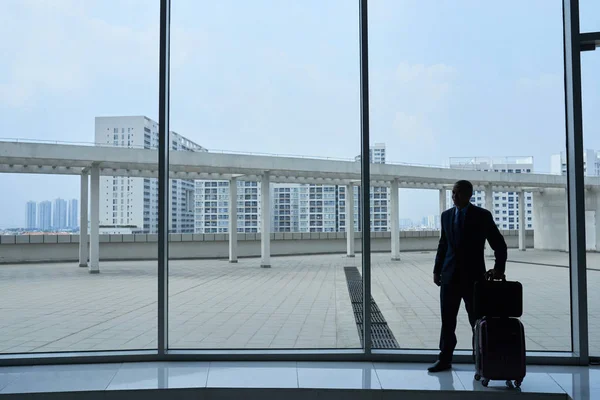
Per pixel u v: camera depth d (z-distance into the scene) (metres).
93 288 10.35
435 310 7.65
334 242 21.72
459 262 3.65
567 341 5.71
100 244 18.12
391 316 7.19
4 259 16.55
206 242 19.58
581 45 4.00
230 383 3.39
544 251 9.42
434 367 3.66
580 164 3.92
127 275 12.96
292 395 3.28
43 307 8.05
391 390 3.27
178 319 7.09
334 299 8.92
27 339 5.96
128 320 7.04
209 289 10.30
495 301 3.34
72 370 3.73
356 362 3.90
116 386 3.35
